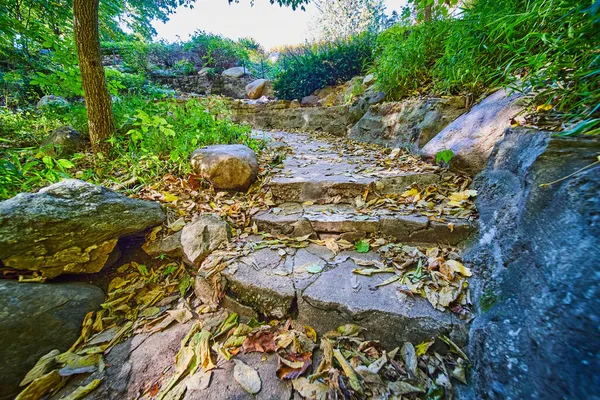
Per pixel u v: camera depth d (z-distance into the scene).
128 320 1.16
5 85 3.50
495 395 0.69
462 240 1.27
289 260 1.31
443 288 1.03
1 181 1.50
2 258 1.02
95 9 2.07
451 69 2.38
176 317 1.14
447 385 0.80
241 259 1.31
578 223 0.70
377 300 1.02
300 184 1.87
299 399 0.80
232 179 1.88
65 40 2.62
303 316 1.08
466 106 2.18
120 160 2.13
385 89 3.45
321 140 3.92
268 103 5.80
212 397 0.83
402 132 2.78
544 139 1.02
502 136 1.48
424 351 0.90
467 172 1.70
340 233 1.48
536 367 0.62
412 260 1.22
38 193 1.20
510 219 1.05
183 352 0.98
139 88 4.94
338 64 5.43
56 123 3.04
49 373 0.90
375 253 1.33
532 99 1.44
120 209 1.37
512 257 0.93
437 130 2.28
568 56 1.29
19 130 2.71
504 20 1.90
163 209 1.62
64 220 1.17
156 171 2.03
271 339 1.01
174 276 1.39
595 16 0.96
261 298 1.13
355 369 0.87
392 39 3.66
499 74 1.92
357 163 2.40
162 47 8.34
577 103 1.17
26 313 0.98
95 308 1.18
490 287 0.95
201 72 8.07
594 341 0.53
